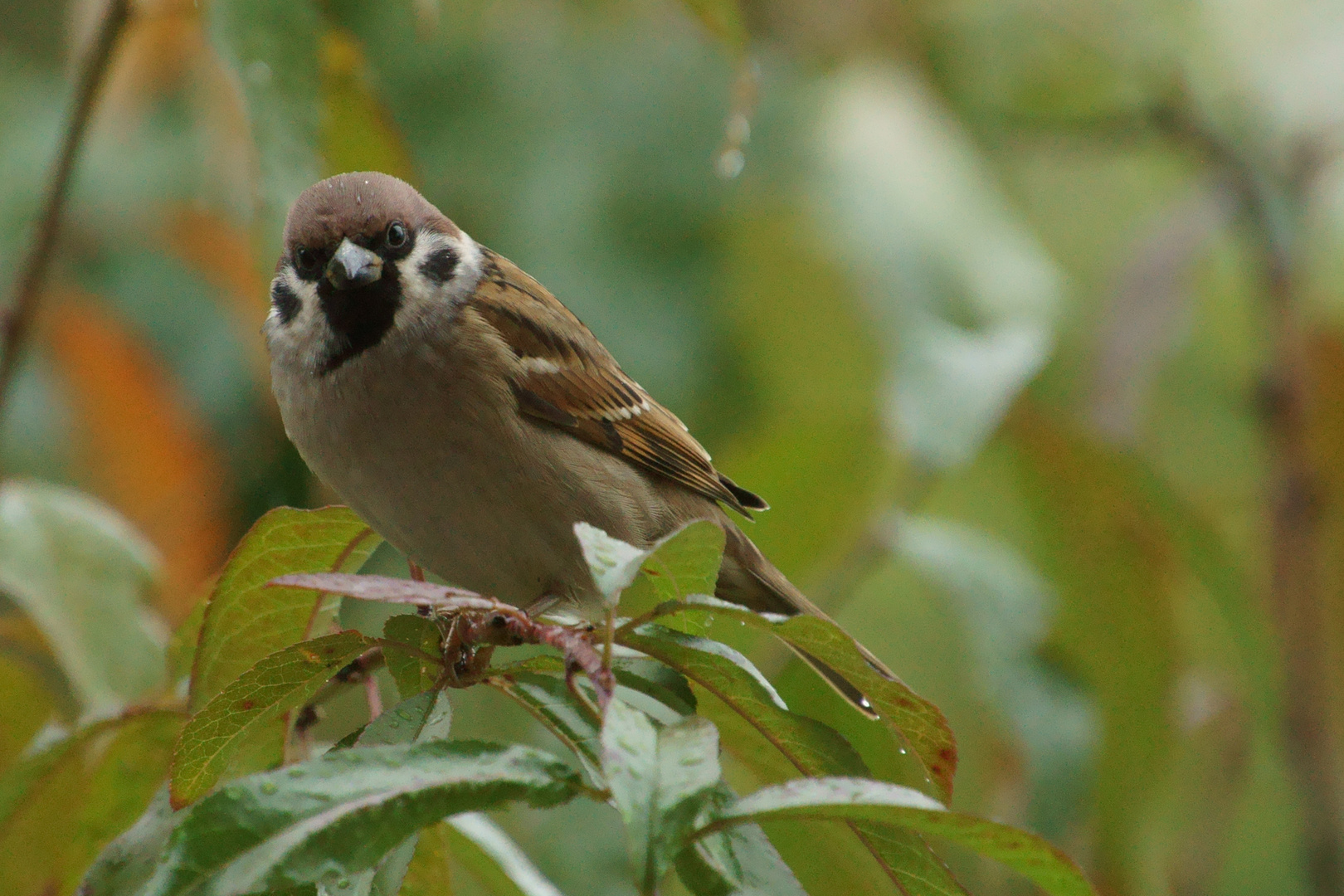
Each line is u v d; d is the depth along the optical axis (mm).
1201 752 8609
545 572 7258
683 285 9195
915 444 7059
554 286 9180
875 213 9047
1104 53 10031
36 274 6574
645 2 9703
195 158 9008
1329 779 8383
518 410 7105
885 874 4660
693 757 3477
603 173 9328
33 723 5930
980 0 10039
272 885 3451
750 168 9195
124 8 6473
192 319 9125
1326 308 10039
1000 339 7328
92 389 8719
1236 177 9570
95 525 6277
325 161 6477
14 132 9383
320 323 6988
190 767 4422
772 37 9688
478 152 9398
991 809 7500
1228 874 9625
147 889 3461
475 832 5582
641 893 3227
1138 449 7906
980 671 7414
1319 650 8531
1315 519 8750
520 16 9594
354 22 9383
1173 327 8422
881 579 7891
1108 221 10812
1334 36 10180
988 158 10367
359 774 3613
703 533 4145
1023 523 8281
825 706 6176
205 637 5184
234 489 8969
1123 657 7688
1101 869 7359
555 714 4348
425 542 7203
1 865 5398
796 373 9078
